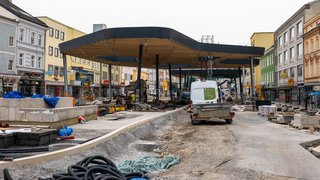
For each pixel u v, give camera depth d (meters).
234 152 11.23
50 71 48.62
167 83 83.75
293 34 51.53
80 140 11.39
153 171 8.92
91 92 61.94
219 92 25.73
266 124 21.02
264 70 74.19
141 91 32.62
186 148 12.14
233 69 63.03
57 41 53.78
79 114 17.39
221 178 7.89
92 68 67.19
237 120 24.22
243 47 35.34
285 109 31.17
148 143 13.58
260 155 10.73
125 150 12.05
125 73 88.56
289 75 53.72
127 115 23.78
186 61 44.97
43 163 8.01
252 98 38.22
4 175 6.52
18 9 48.50
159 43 27.81
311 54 42.97
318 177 8.11
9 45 41.25
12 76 39.94
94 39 27.25
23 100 14.95
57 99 16.84
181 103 44.19
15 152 8.87
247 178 7.90
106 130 14.26
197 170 8.76
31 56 46.31
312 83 40.38
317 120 18.02
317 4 46.06
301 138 14.54
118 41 27.00
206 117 20.91
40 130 10.91
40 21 49.16
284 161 9.84
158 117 22.08
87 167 7.11
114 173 7.13
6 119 14.09
